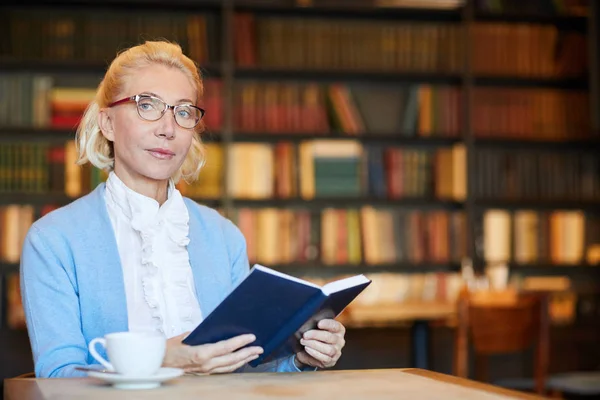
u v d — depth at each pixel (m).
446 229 5.23
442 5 5.43
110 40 4.98
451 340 5.26
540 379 4.09
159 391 1.34
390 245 5.16
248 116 5.13
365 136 5.25
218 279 2.02
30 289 1.83
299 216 5.10
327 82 5.41
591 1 5.38
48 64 4.96
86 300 1.85
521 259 5.30
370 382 1.43
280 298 1.53
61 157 4.89
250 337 1.56
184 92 1.90
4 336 4.81
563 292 5.29
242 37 5.16
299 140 5.29
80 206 1.94
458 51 5.32
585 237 5.37
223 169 5.07
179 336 1.61
